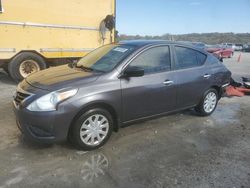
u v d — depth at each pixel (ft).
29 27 28.37
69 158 13.26
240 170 12.78
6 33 27.27
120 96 14.49
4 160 12.87
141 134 16.47
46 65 30.76
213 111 20.80
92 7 31.91
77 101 13.07
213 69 19.67
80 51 32.09
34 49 29.12
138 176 11.98
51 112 12.62
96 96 13.56
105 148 14.47
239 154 14.39
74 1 30.58
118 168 12.57
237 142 15.94
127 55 15.29
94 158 13.38
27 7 27.86
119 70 14.70
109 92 14.03
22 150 13.85
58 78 14.11
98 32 32.94
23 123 13.03
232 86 28.99
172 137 16.26
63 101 12.81
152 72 16.07
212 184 11.59
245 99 26.37
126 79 14.80
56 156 13.41
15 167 12.33
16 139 15.05
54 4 29.37
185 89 17.74
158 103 16.44
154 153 14.15
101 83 13.96
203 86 18.99
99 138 14.30
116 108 14.51
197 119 19.63
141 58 15.66
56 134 12.92
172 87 16.88
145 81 15.52
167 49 17.13
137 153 14.08
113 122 14.97
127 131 16.79
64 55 31.12
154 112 16.47
